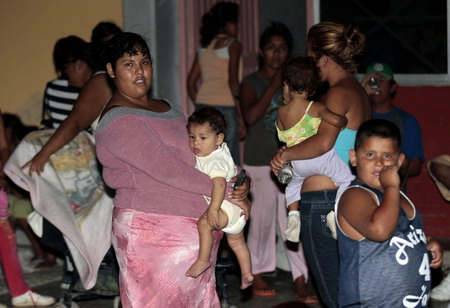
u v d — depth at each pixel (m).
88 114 5.53
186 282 4.19
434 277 6.78
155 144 4.07
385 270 3.64
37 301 6.44
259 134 6.43
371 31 7.58
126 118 4.09
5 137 6.31
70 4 8.30
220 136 4.23
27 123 8.45
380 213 3.54
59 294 6.76
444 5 7.37
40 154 5.49
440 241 7.29
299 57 4.65
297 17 7.69
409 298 3.66
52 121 6.38
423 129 7.44
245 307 6.22
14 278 6.41
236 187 4.26
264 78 6.50
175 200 4.14
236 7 7.56
